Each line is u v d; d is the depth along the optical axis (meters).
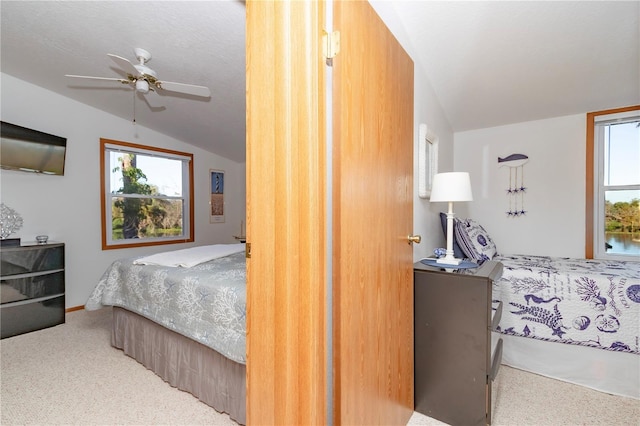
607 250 2.71
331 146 0.98
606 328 1.77
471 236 2.47
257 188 0.90
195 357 1.75
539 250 2.97
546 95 2.50
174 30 2.10
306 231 0.87
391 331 1.33
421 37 1.89
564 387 1.83
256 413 0.91
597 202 2.74
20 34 2.29
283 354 0.87
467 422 1.48
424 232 2.14
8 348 2.38
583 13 1.66
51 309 2.86
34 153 2.92
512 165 3.08
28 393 1.79
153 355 2.02
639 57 1.98
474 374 1.46
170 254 2.33
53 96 3.14
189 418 1.59
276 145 0.87
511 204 3.10
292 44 0.86
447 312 1.52
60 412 1.63
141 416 1.61
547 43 1.90
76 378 1.96
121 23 2.07
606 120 2.67
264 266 0.89
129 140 3.74
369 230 1.13
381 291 1.23
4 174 2.86
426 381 1.58
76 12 2.02
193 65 2.48
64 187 3.24
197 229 4.52
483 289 1.43
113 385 1.88
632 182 2.61
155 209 4.09
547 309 1.92
